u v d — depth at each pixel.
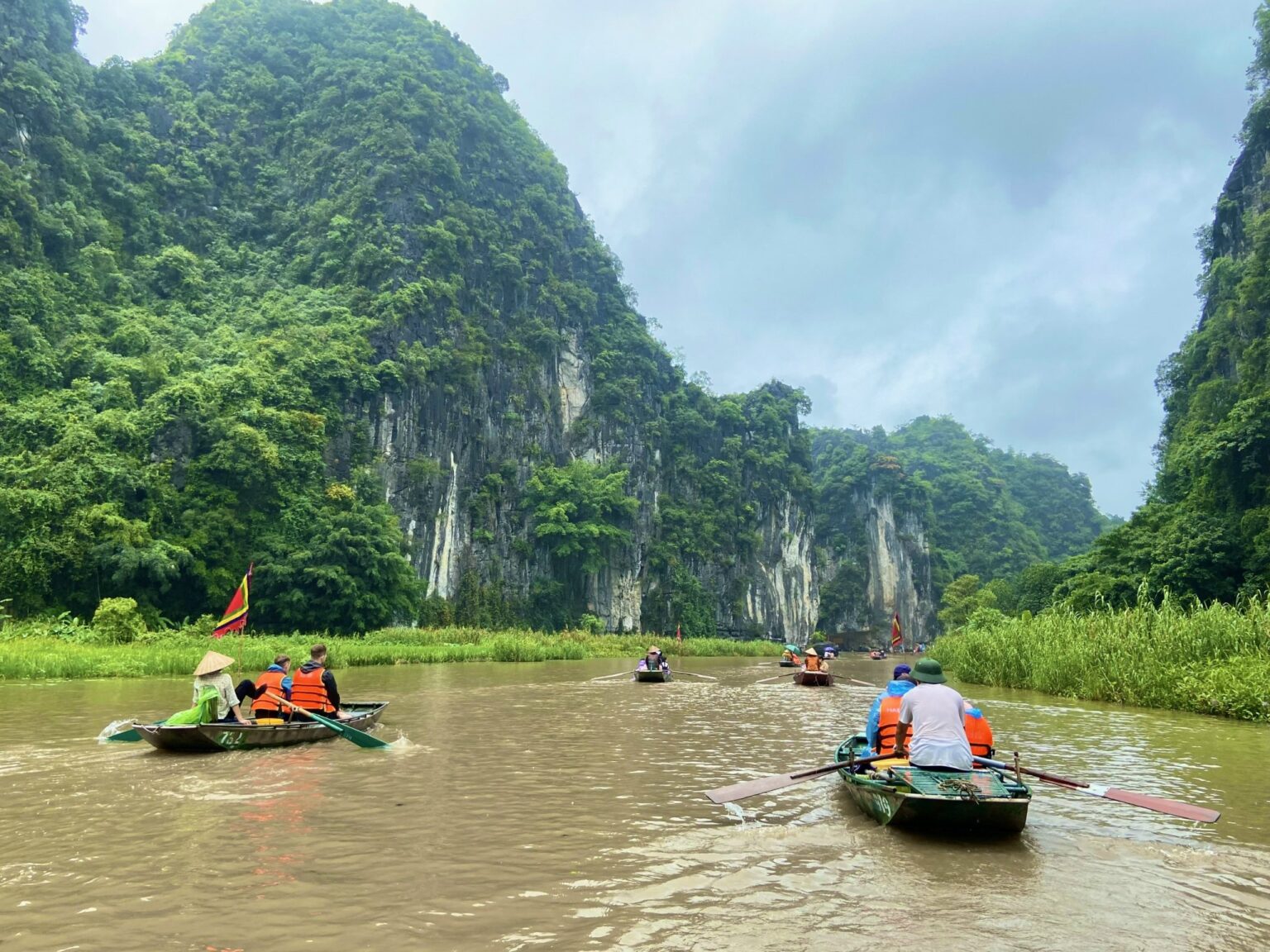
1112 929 4.92
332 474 54.91
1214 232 59.72
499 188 80.12
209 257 69.00
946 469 139.12
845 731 13.71
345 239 67.50
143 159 68.56
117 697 17.08
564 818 7.39
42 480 40.47
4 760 10.02
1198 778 9.61
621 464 80.88
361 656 31.66
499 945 4.55
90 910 5.04
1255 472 40.06
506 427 70.50
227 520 45.88
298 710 11.38
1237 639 18.05
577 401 80.25
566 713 15.95
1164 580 38.56
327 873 5.76
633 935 4.72
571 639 53.62
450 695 19.48
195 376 50.69
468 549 64.75
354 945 4.52
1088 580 42.97
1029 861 6.25
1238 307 50.66
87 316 54.12
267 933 4.68
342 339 59.09
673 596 81.81
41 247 54.62
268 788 8.54
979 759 7.75
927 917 5.05
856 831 7.05
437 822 7.20
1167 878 5.92
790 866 6.05
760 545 93.75
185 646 30.14
